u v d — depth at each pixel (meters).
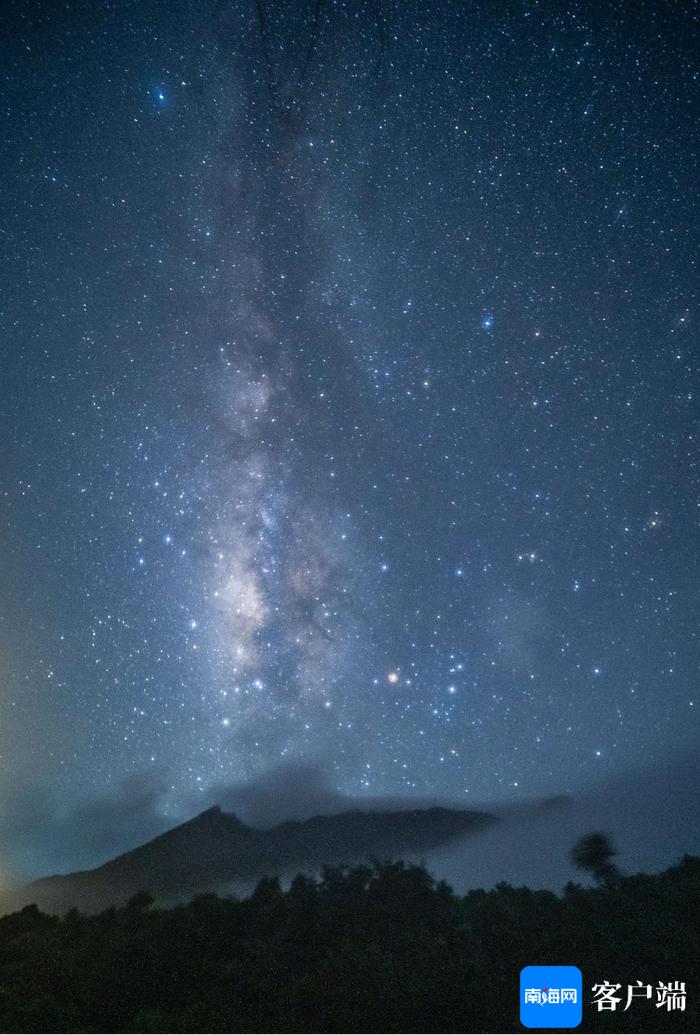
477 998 6.43
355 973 6.90
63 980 7.31
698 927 7.49
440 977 6.76
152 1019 6.46
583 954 7.03
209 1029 6.27
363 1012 6.37
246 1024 6.34
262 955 7.43
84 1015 6.74
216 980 7.14
